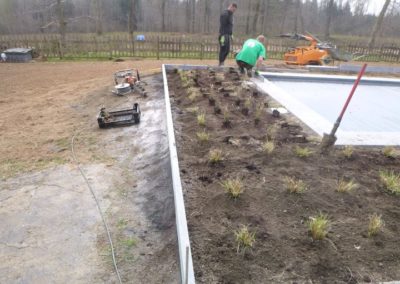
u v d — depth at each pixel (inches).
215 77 311.1
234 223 104.8
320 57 459.8
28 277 95.7
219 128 182.9
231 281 83.4
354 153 157.5
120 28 1353.3
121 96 282.8
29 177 150.7
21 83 365.7
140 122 216.1
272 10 1240.8
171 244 106.3
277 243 96.3
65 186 142.8
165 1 1344.7
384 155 158.1
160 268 97.1
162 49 609.0
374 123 223.3
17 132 208.1
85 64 509.4
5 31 1041.5
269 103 232.7
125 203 130.3
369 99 286.2
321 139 172.4
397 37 1289.4
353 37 1263.5
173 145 151.6
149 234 112.2
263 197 118.2
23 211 126.0
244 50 321.7
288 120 200.1
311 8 1456.7
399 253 94.1
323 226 100.0
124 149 179.0
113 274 96.0
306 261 90.0
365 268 88.4
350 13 1440.7
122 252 104.3
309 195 120.1
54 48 572.4
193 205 113.9
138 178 148.6
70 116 239.8
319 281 83.9
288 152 154.4
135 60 561.6
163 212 122.9
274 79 342.6
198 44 614.2
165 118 216.4
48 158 169.8
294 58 459.8
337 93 302.8
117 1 1349.7
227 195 118.6
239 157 147.9
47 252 105.3
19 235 113.1
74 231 114.7
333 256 92.0
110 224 117.9
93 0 1099.3
